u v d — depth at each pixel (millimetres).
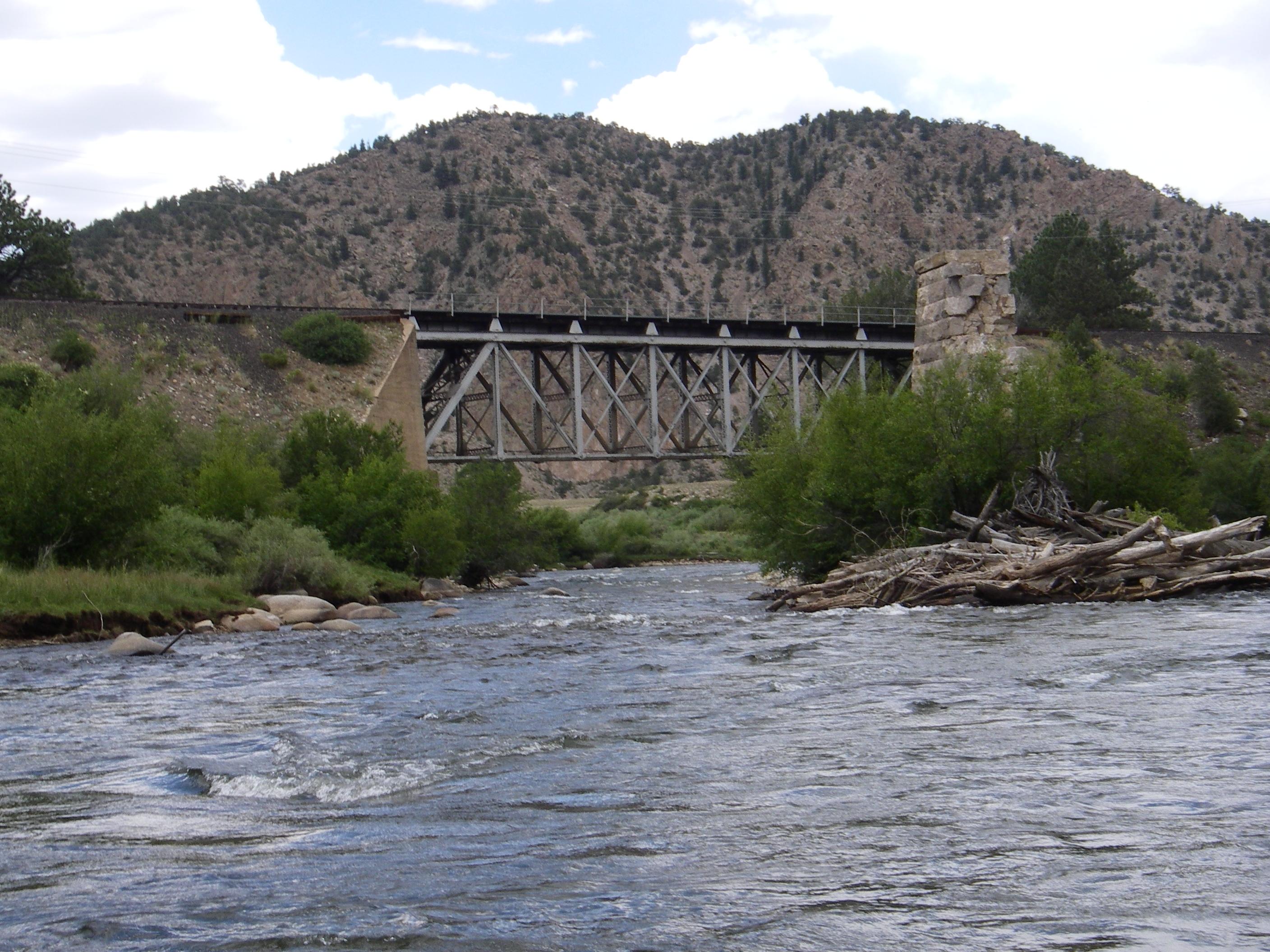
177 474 39281
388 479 45844
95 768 10242
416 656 20172
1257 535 27422
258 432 49656
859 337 71562
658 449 64562
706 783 8836
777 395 39344
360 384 57406
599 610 32969
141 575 29078
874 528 33469
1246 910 5617
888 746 10031
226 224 180125
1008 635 18672
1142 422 33094
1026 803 7797
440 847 7234
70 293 69938
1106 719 10766
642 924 5688
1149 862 6406
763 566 37750
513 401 122562
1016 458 32031
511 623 27516
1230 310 189750
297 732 11898
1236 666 13914
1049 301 97625
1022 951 5180
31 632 24203
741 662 17234
